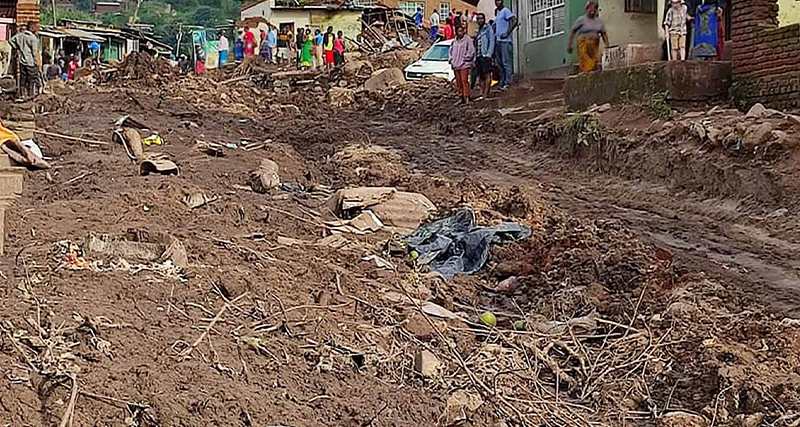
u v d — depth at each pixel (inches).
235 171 468.1
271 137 687.1
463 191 466.0
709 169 486.6
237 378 197.9
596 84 655.8
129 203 356.8
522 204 434.0
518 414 215.5
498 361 249.1
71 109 716.0
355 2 1990.7
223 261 287.6
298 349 222.7
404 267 341.7
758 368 239.9
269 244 333.1
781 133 464.1
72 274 241.1
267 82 1189.7
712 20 635.5
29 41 747.4
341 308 263.7
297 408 190.4
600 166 575.5
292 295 266.2
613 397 235.5
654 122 565.0
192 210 369.4
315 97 1027.3
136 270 257.1
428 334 257.8
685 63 595.2
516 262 352.8
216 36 1913.1
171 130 620.7
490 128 730.2
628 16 826.2
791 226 417.4
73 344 193.9
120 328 207.0
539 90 781.3
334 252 337.7
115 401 174.9
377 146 661.3
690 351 255.8
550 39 872.9
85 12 2837.1
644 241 405.7
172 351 201.9
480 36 831.1
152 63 1203.2
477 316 295.3
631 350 262.5
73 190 386.9
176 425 173.5
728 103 597.3
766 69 578.2
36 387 175.3
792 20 655.1
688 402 232.7
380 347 238.5
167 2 3034.0
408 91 961.5
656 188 516.4
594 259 341.4
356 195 410.9
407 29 1878.7
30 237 289.0
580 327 280.2
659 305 296.2
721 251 396.5
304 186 484.1
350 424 189.3
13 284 225.6
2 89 732.7
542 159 626.2
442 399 210.5
